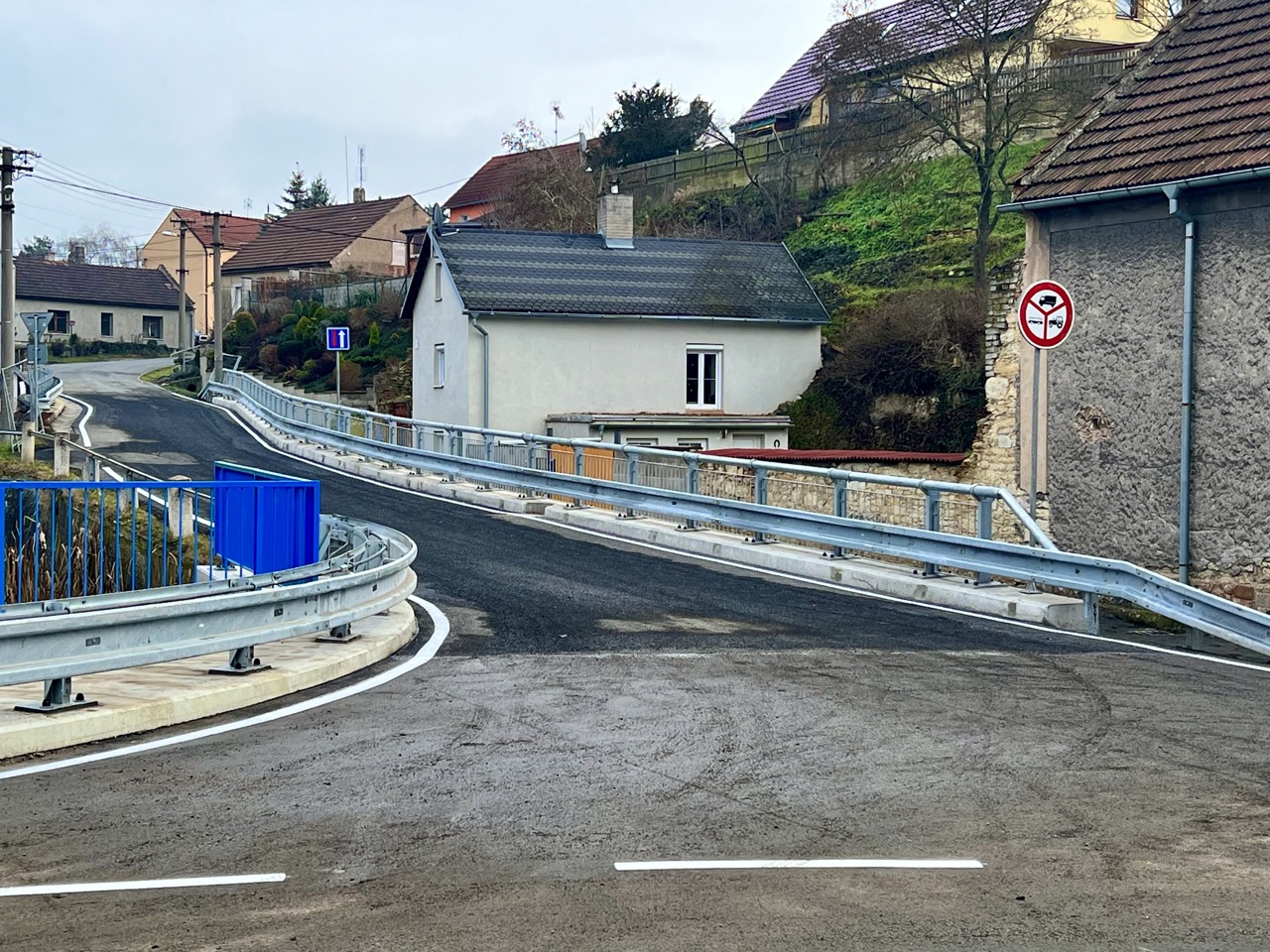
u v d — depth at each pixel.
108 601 10.46
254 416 42.69
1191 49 17.59
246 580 11.38
